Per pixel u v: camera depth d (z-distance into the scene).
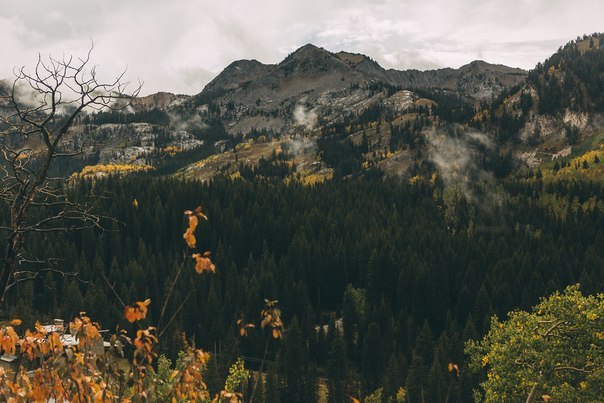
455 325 119.44
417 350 110.75
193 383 6.98
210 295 126.06
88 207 11.32
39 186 10.69
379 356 110.56
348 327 130.75
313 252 169.25
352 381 103.88
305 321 126.00
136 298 121.31
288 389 97.81
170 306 99.88
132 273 137.88
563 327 26.59
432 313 140.62
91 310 107.31
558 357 26.17
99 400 6.16
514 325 28.67
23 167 10.57
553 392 25.83
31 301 106.12
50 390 6.38
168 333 86.31
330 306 167.12
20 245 10.34
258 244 191.38
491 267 158.62
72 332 6.54
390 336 118.12
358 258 171.38
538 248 174.62
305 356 104.56
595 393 24.95
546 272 151.38
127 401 6.43
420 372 86.12
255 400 78.81
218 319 112.75
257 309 129.62
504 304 133.50
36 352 6.64
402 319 126.12
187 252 6.51
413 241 180.88
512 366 27.66
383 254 157.00
